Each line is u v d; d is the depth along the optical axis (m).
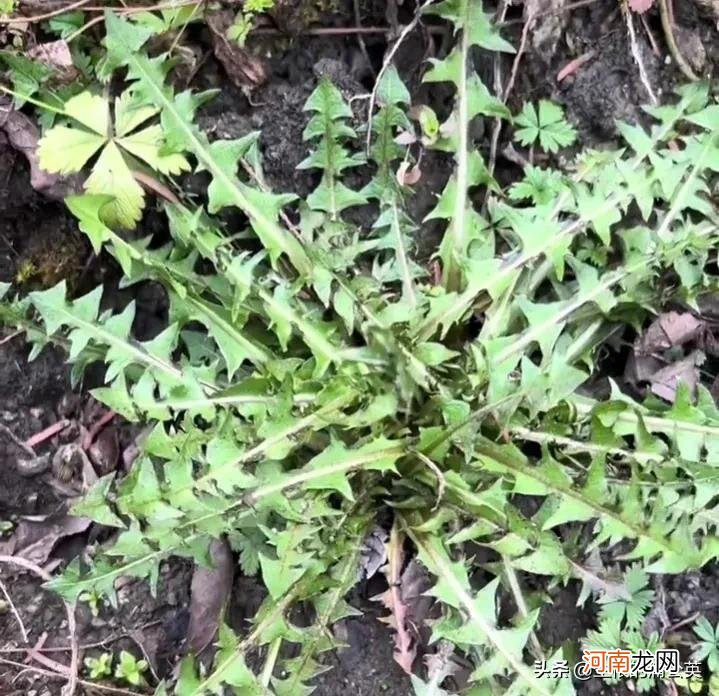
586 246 0.41
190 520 0.35
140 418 0.41
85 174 0.40
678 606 0.42
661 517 0.35
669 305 0.42
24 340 0.42
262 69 0.42
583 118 0.43
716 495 0.40
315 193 0.41
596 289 0.39
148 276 0.40
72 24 0.41
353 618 0.42
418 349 0.38
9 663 0.41
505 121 0.43
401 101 0.41
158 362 0.39
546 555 0.36
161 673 0.42
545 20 0.43
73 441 0.43
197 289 0.40
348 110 0.40
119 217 0.39
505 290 0.40
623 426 0.39
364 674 0.41
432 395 0.38
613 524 0.35
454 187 0.41
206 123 0.42
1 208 0.41
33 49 0.40
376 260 0.41
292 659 0.38
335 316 0.40
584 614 0.42
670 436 0.39
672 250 0.39
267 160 0.42
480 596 0.37
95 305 0.38
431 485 0.39
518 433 0.39
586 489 0.35
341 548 0.38
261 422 0.37
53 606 0.42
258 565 0.41
